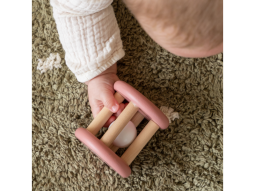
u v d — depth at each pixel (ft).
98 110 2.29
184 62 2.58
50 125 2.57
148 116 2.00
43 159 2.51
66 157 2.49
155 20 0.72
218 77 2.52
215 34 0.78
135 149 1.95
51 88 2.64
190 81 2.55
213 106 2.49
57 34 2.70
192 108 2.50
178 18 0.71
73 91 2.61
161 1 0.67
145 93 2.55
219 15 0.73
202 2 0.69
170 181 2.40
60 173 2.47
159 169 2.42
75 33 1.76
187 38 0.76
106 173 2.44
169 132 2.47
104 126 2.32
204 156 2.42
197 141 2.45
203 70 2.55
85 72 1.97
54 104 2.60
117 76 2.43
